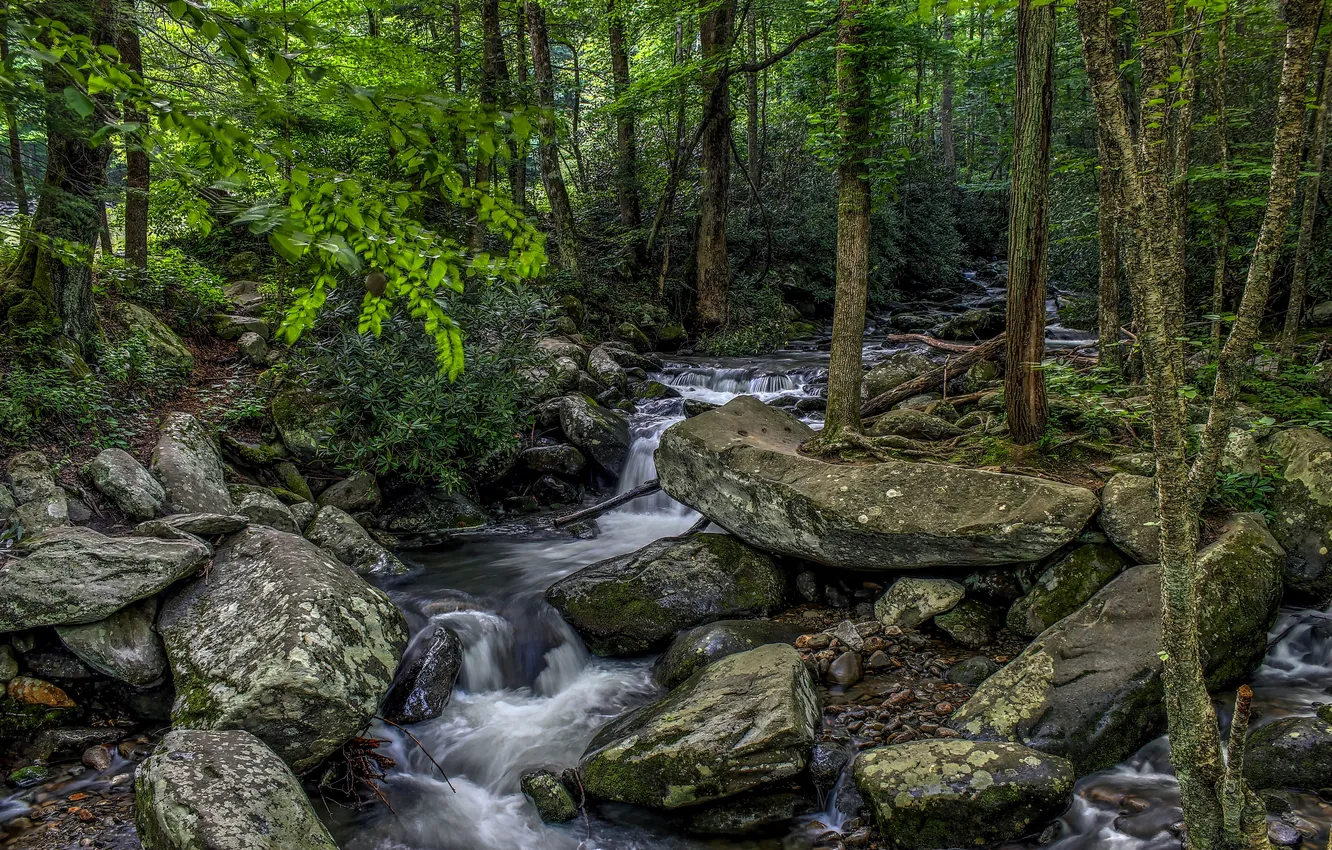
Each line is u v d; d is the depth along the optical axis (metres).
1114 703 4.06
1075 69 10.94
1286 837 3.26
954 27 17.27
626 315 14.95
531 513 8.45
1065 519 5.02
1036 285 5.84
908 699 4.59
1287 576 5.13
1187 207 7.25
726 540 6.25
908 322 17.08
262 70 1.91
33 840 3.71
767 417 7.29
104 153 6.72
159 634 4.82
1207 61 6.13
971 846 3.54
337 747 4.21
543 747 4.62
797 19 14.45
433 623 5.67
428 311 2.07
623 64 16.48
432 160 1.95
